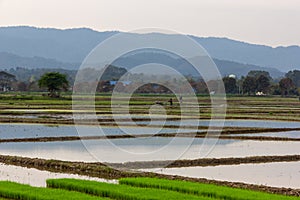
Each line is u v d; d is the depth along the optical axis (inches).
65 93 7130.9
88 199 964.0
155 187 1122.0
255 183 1268.5
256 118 3528.5
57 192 1032.8
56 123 2903.5
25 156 1685.5
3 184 1113.4
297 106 5241.1
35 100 5403.5
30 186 1099.3
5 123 2915.8
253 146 2039.9
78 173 1408.7
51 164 1503.4
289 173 1421.0
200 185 1115.3
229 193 1023.6
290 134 2536.9
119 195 1016.2
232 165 1562.5
